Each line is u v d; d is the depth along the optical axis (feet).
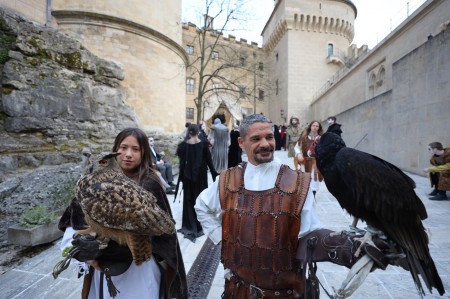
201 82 62.49
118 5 53.98
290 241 4.38
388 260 3.72
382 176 3.84
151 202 4.31
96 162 4.41
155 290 5.56
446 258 11.91
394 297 9.11
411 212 3.88
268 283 4.36
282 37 123.34
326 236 4.20
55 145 29.96
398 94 39.04
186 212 15.30
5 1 29.50
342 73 92.32
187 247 13.65
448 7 42.42
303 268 4.20
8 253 13.58
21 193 18.13
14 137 26.76
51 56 31.83
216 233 5.45
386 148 42.52
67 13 50.03
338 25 118.73
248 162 5.12
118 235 4.19
